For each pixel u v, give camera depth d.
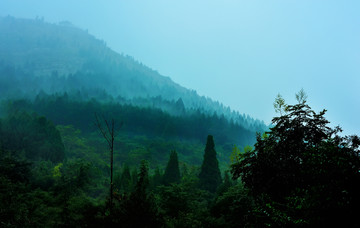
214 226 19.28
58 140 61.03
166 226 16.30
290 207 7.89
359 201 6.35
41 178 33.66
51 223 17.11
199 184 41.94
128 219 13.11
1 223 15.91
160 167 86.94
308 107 11.93
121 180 41.50
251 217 11.36
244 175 12.64
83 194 28.27
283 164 10.78
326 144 8.25
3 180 23.61
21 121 62.47
